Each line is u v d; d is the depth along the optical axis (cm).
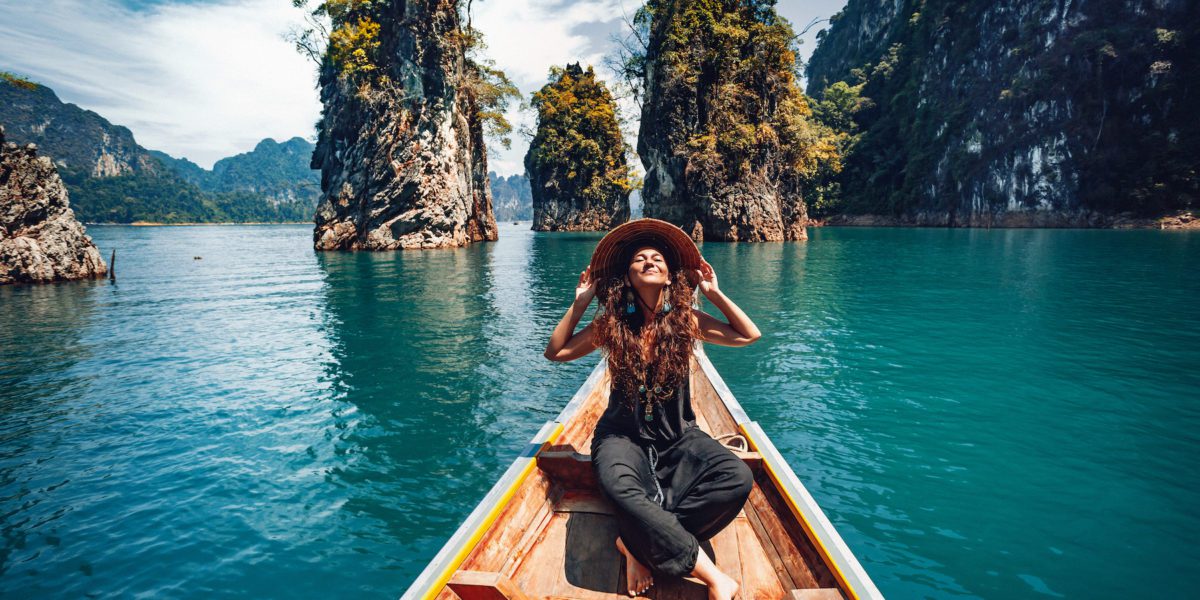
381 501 420
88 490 445
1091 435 512
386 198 3216
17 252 1808
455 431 547
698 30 3850
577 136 6400
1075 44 5559
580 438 326
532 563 211
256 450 513
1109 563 327
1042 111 5797
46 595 322
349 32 3095
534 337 947
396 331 1002
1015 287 1457
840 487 419
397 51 3162
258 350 880
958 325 992
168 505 419
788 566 201
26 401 654
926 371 711
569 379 707
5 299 1453
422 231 3322
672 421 224
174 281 1844
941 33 7356
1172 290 1371
